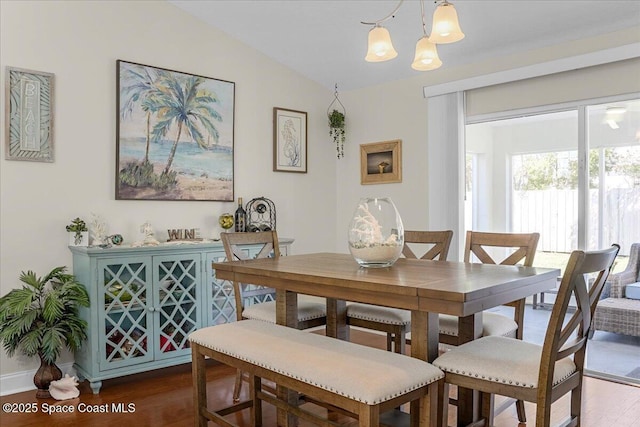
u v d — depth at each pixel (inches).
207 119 159.0
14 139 123.8
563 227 176.7
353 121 193.8
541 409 67.7
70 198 132.5
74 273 131.7
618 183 133.1
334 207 199.5
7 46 122.9
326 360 73.5
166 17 150.6
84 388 125.6
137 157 143.6
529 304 181.2
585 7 122.3
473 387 72.9
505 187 190.1
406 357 75.2
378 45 93.0
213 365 144.3
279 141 179.9
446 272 86.0
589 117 137.3
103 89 138.0
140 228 139.0
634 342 132.9
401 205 177.6
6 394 122.1
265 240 125.3
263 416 109.0
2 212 122.6
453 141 161.6
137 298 128.9
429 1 130.8
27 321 113.7
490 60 153.7
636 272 132.0
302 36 161.9
